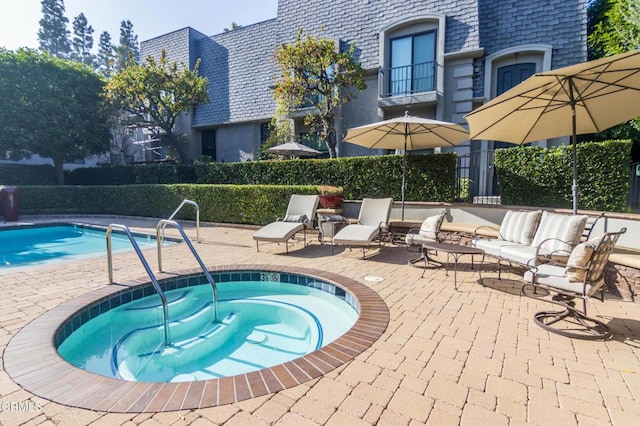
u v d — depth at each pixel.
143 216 13.77
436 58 11.59
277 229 7.54
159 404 2.30
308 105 13.51
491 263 6.55
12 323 3.60
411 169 9.07
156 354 3.77
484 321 3.76
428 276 5.62
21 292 4.61
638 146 10.77
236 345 3.97
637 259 4.52
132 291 4.87
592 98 4.70
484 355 3.01
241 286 6.04
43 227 12.21
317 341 4.06
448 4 11.36
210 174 13.38
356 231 6.95
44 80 14.61
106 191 14.59
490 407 2.29
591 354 3.04
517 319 3.83
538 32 10.70
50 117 14.65
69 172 17.80
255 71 16.05
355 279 5.43
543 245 5.11
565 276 3.55
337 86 11.70
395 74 12.34
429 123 6.90
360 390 2.47
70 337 3.79
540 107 5.13
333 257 7.05
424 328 3.56
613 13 10.34
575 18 10.26
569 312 3.73
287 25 14.36
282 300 5.43
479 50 10.82
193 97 15.39
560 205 7.61
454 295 4.65
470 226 7.68
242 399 2.36
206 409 2.25
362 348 3.11
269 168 11.88
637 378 2.66
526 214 5.80
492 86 11.21
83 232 12.13
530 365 2.85
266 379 2.59
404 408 2.27
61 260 7.54
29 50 14.50
